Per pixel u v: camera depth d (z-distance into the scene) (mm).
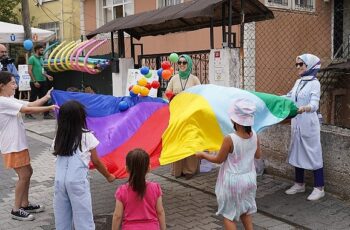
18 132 5344
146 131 5305
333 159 6180
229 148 4270
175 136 5016
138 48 15156
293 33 12172
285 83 11898
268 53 11445
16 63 16625
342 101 10805
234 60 8094
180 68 7293
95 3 18266
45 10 22484
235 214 4340
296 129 6086
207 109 5078
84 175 4188
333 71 11008
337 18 13297
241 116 4219
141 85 5738
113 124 5410
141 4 15828
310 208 5824
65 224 4242
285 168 6922
